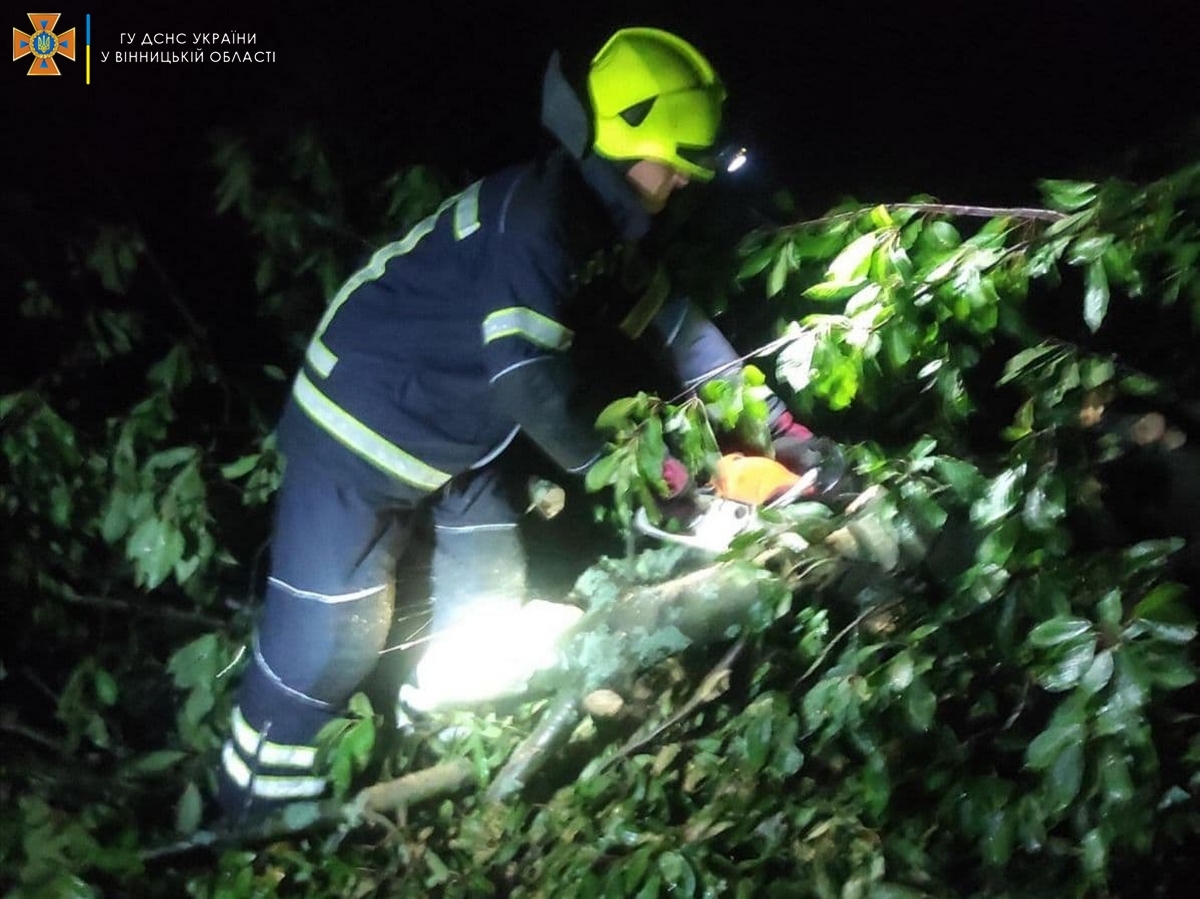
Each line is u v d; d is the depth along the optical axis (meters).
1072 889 1.99
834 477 2.27
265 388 3.53
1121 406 2.11
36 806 2.36
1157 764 1.72
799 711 2.17
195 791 2.62
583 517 3.16
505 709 2.63
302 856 2.46
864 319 2.01
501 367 2.20
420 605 2.88
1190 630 1.63
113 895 2.42
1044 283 2.38
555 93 2.21
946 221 2.05
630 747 2.38
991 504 1.82
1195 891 2.07
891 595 2.16
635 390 2.76
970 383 2.48
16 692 3.35
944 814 2.02
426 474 2.49
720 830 2.18
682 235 2.45
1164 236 1.82
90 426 3.43
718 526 2.26
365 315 2.41
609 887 2.07
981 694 2.13
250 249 3.78
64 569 3.38
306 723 2.65
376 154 3.53
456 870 2.42
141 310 3.46
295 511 2.54
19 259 3.49
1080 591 1.83
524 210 2.22
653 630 2.34
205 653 2.90
